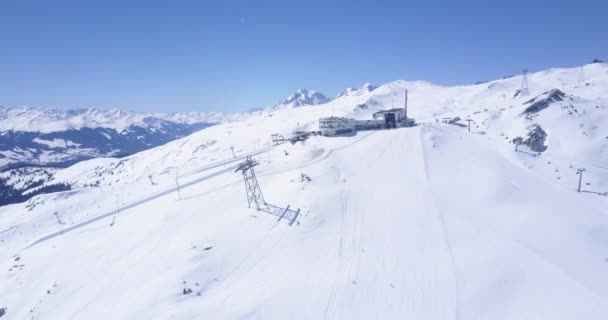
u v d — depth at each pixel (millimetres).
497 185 73125
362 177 81875
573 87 177125
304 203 70125
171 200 90438
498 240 53062
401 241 55250
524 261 47562
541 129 112062
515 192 71438
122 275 59906
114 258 67000
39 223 113125
